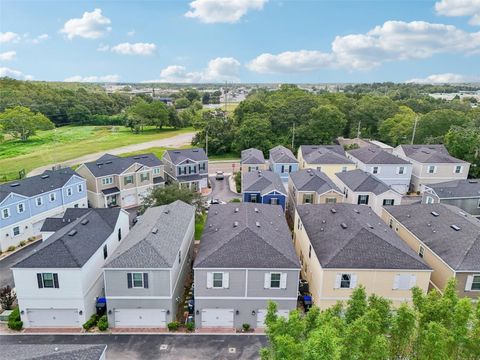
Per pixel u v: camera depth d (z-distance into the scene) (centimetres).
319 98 9588
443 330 1398
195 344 2292
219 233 2742
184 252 2889
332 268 2398
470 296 2511
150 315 2442
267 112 8550
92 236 2783
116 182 4850
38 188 3988
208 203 4912
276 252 2441
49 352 1658
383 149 6116
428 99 12925
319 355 1167
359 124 8600
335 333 1330
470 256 2528
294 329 1405
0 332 2408
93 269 2602
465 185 4097
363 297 1648
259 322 2477
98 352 1711
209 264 2350
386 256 2467
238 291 2408
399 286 2447
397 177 5338
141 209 4072
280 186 4362
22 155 8119
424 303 1612
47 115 12150
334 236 2722
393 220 3494
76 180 4409
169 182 5756
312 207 3416
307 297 2647
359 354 1315
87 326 2427
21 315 2444
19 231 3728
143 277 2350
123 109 15138
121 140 10038
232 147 8206
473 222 2942
